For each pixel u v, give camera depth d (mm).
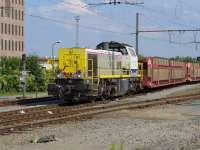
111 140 17938
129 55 43281
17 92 52062
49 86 34625
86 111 28984
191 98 41312
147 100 38812
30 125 21906
